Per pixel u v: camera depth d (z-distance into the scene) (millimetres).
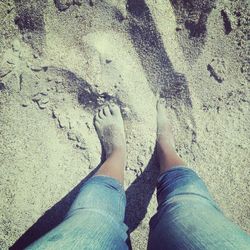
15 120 1447
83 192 1088
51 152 1455
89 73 1456
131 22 1468
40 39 1437
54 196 1403
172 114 1495
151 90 1501
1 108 1439
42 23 1417
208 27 1461
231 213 1354
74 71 1449
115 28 1488
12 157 1422
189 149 1448
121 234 984
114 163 1322
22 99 1454
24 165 1424
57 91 1479
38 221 1370
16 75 1434
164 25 1450
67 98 1489
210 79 1478
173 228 863
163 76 1485
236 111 1462
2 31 1414
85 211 971
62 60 1448
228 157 1415
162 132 1444
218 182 1395
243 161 1401
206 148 1438
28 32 1440
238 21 1467
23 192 1394
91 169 1442
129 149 1476
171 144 1413
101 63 1467
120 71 1477
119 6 1456
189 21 1473
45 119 1476
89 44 1470
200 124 1464
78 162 1453
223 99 1473
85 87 1467
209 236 764
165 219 939
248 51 1466
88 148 1466
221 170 1405
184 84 1470
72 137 1469
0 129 1432
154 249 893
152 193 1409
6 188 1387
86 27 1476
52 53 1443
